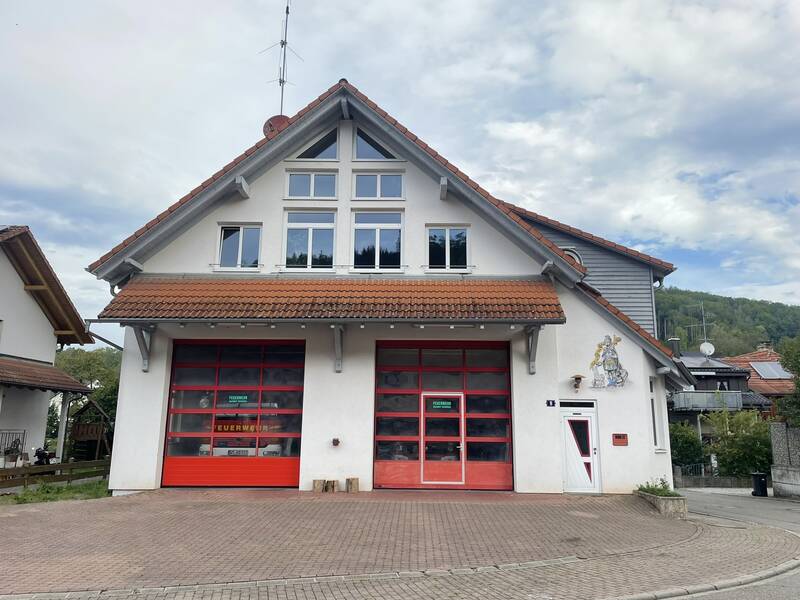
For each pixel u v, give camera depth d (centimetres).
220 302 1419
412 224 1558
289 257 1576
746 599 702
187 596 687
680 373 1555
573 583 748
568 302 1522
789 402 2064
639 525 1127
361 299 1427
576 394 1477
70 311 2384
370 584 741
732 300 8962
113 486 1421
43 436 2334
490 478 1464
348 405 1457
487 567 820
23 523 1060
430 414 1499
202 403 1508
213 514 1142
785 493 2033
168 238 1554
